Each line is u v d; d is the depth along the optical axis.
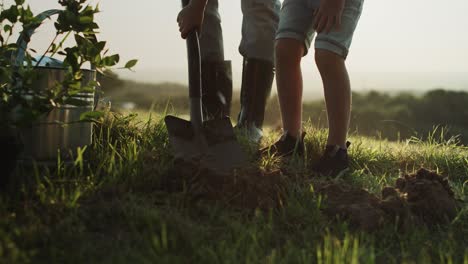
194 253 1.73
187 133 2.64
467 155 3.69
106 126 3.16
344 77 2.95
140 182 2.30
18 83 2.29
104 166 2.53
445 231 2.26
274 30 3.78
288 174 2.68
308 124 3.76
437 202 2.34
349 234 2.09
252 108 3.75
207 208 2.13
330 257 1.73
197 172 2.34
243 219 2.14
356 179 2.95
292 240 1.99
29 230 1.75
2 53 2.27
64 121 2.46
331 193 2.47
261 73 3.74
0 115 2.09
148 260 1.64
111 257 1.68
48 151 2.44
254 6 3.73
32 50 2.37
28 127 2.19
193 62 2.64
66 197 2.06
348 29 2.97
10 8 2.27
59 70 2.39
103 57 2.29
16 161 2.14
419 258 1.92
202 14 2.71
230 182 2.28
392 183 3.00
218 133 2.64
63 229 1.82
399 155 3.77
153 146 2.95
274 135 3.83
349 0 2.98
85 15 2.37
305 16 3.12
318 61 2.96
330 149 2.96
